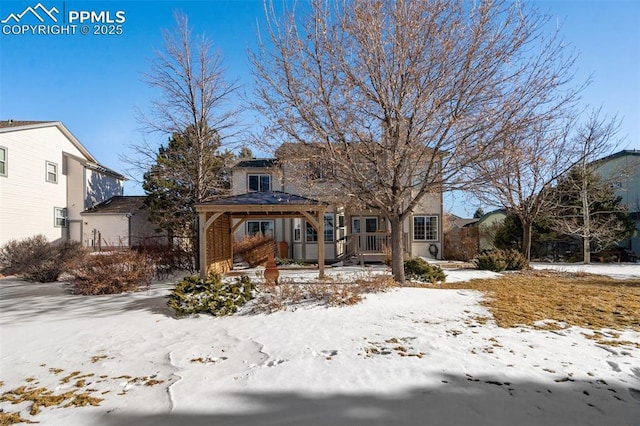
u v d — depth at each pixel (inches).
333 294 310.3
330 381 153.3
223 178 660.1
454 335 216.1
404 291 354.9
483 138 342.3
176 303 284.7
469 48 329.1
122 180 1178.6
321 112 351.6
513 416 123.4
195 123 574.2
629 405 130.2
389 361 174.9
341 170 371.6
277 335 225.5
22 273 546.6
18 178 745.6
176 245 581.9
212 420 125.0
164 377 164.9
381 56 343.9
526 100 332.8
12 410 136.6
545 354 181.0
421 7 328.2
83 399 144.5
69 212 922.7
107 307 320.2
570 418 121.9
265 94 363.9
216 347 206.8
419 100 338.3
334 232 778.2
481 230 925.8
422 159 387.2
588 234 668.1
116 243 944.3
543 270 569.0
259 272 473.4
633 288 389.7
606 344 195.8
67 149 921.5
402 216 412.2
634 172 799.7
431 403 132.6
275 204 435.8
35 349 209.9
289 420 123.3
